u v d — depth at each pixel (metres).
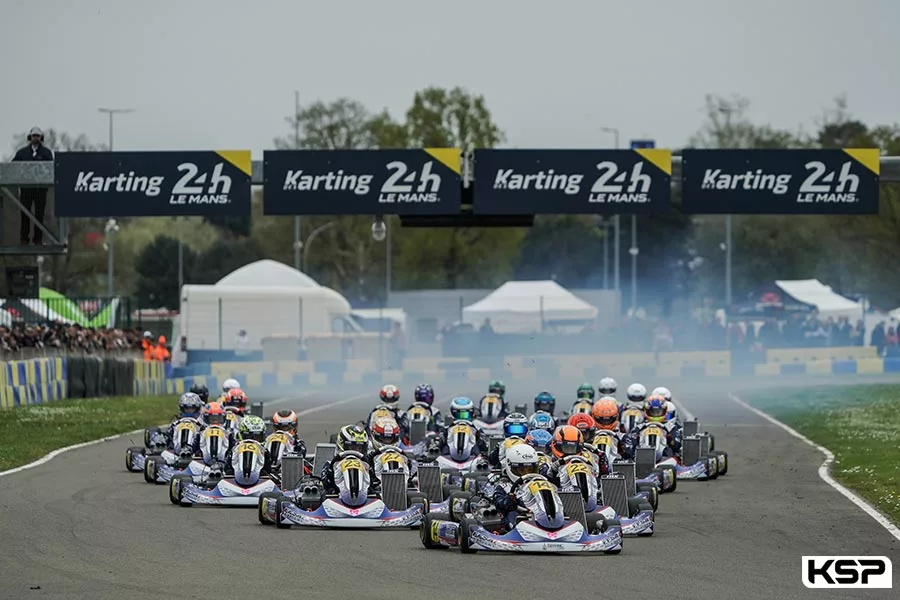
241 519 57.56
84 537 51.19
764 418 121.62
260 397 152.00
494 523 49.88
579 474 52.81
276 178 96.88
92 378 130.50
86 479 72.81
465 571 44.00
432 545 49.38
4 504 61.22
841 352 196.62
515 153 97.06
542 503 48.44
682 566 45.28
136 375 141.75
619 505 53.91
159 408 125.44
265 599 38.62
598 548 48.09
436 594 39.59
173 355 191.25
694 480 75.31
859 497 66.25
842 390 149.12
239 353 192.75
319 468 63.12
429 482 59.97
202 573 43.12
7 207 98.75
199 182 97.00
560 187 97.12
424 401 87.25
